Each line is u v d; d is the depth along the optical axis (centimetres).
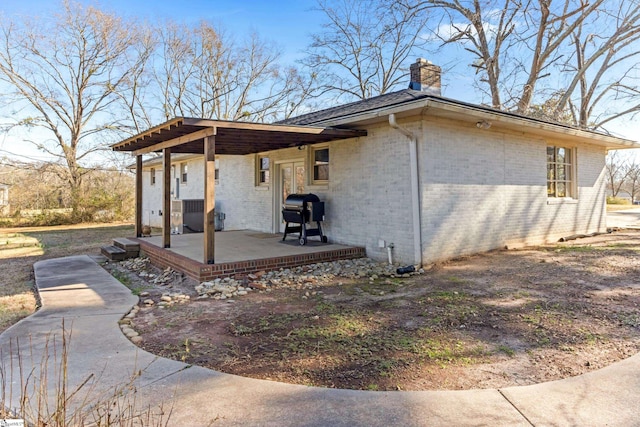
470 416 246
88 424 240
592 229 1191
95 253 1068
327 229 941
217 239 1022
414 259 733
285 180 1134
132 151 1077
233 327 432
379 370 319
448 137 771
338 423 240
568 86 1930
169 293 597
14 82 2220
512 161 919
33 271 820
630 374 303
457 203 792
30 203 2248
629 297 508
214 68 2742
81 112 2439
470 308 481
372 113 723
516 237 934
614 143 1148
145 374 312
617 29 1675
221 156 1449
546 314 450
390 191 778
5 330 429
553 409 254
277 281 645
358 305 511
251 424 240
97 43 2372
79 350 365
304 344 379
